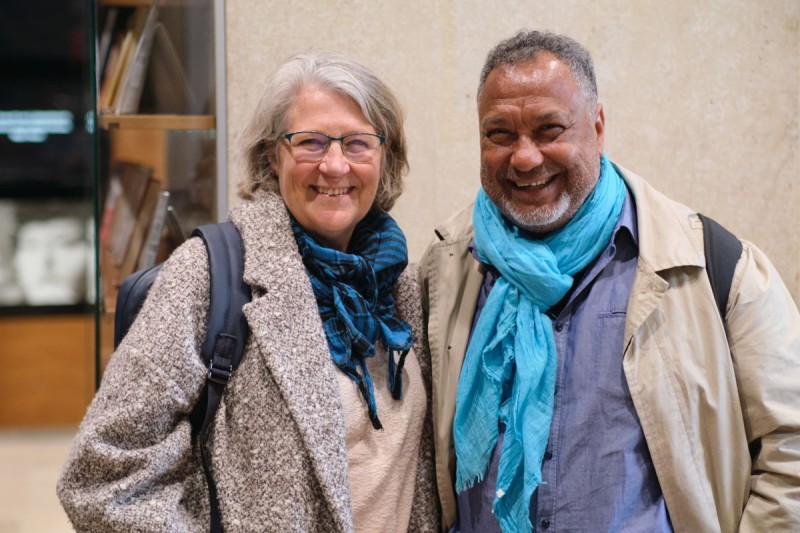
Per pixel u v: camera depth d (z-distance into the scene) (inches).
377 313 69.9
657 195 70.3
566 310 69.0
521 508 66.7
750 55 98.3
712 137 98.7
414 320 73.8
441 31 95.8
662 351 65.6
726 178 99.1
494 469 68.6
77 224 229.6
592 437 66.1
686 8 97.4
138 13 93.4
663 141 98.3
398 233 71.7
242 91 94.1
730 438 65.9
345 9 94.6
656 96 97.9
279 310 63.6
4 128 240.2
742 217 99.7
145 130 94.0
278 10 93.8
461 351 71.9
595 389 66.6
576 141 66.9
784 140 99.3
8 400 210.7
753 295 66.2
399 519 69.9
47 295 218.4
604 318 67.7
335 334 66.9
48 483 166.2
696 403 65.2
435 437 72.4
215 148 94.5
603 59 97.2
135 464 59.6
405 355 69.1
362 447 67.3
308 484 62.0
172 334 61.0
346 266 67.1
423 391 72.6
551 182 67.8
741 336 66.1
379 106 69.1
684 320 66.0
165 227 96.0
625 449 65.4
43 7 233.8
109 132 93.3
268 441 61.9
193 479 63.0
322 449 62.0
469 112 96.7
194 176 95.7
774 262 100.3
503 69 67.6
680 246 66.7
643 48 97.3
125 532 58.6
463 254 74.7
